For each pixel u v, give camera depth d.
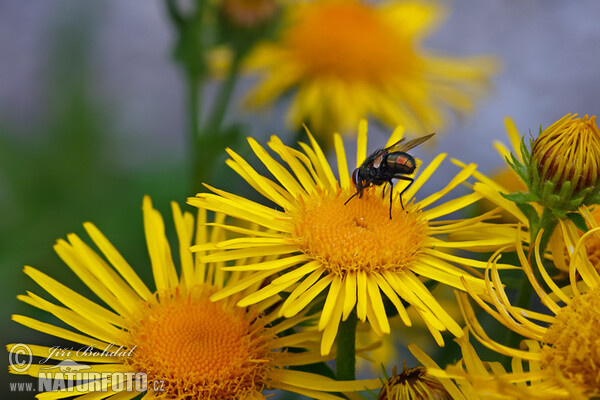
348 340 0.32
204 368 0.32
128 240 0.47
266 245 0.32
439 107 0.47
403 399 0.31
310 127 0.44
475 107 0.48
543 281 0.33
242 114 0.49
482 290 0.32
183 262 0.34
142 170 0.51
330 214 0.32
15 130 0.52
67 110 0.54
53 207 0.48
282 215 0.33
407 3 0.51
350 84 0.45
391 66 0.46
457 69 0.49
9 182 0.49
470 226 0.33
